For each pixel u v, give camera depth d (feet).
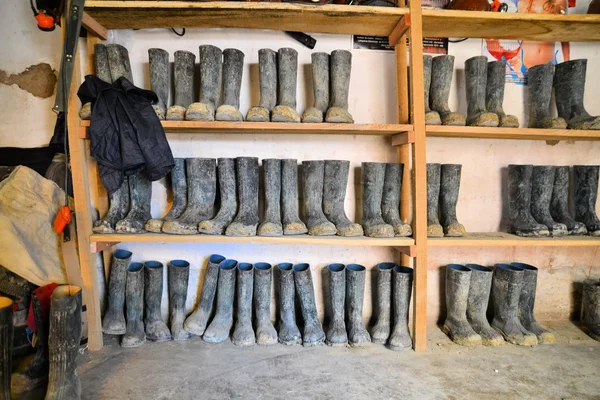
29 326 4.16
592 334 5.56
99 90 4.58
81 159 4.77
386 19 5.08
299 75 5.80
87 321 4.96
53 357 3.78
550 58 6.11
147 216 5.41
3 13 5.54
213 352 4.98
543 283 6.26
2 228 4.47
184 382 4.30
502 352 5.08
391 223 5.36
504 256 6.22
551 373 4.60
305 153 5.88
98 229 4.94
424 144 4.93
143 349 5.03
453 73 5.99
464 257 6.17
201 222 4.94
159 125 4.64
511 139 6.11
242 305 5.39
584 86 5.79
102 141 4.57
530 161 6.16
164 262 5.90
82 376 4.38
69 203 5.09
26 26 5.57
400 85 5.65
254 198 5.37
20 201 4.68
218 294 5.44
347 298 5.49
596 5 5.53
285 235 5.06
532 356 4.99
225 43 5.71
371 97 5.90
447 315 5.72
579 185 5.88
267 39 5.73
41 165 5.45
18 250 4.49
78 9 4.48
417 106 4.91
